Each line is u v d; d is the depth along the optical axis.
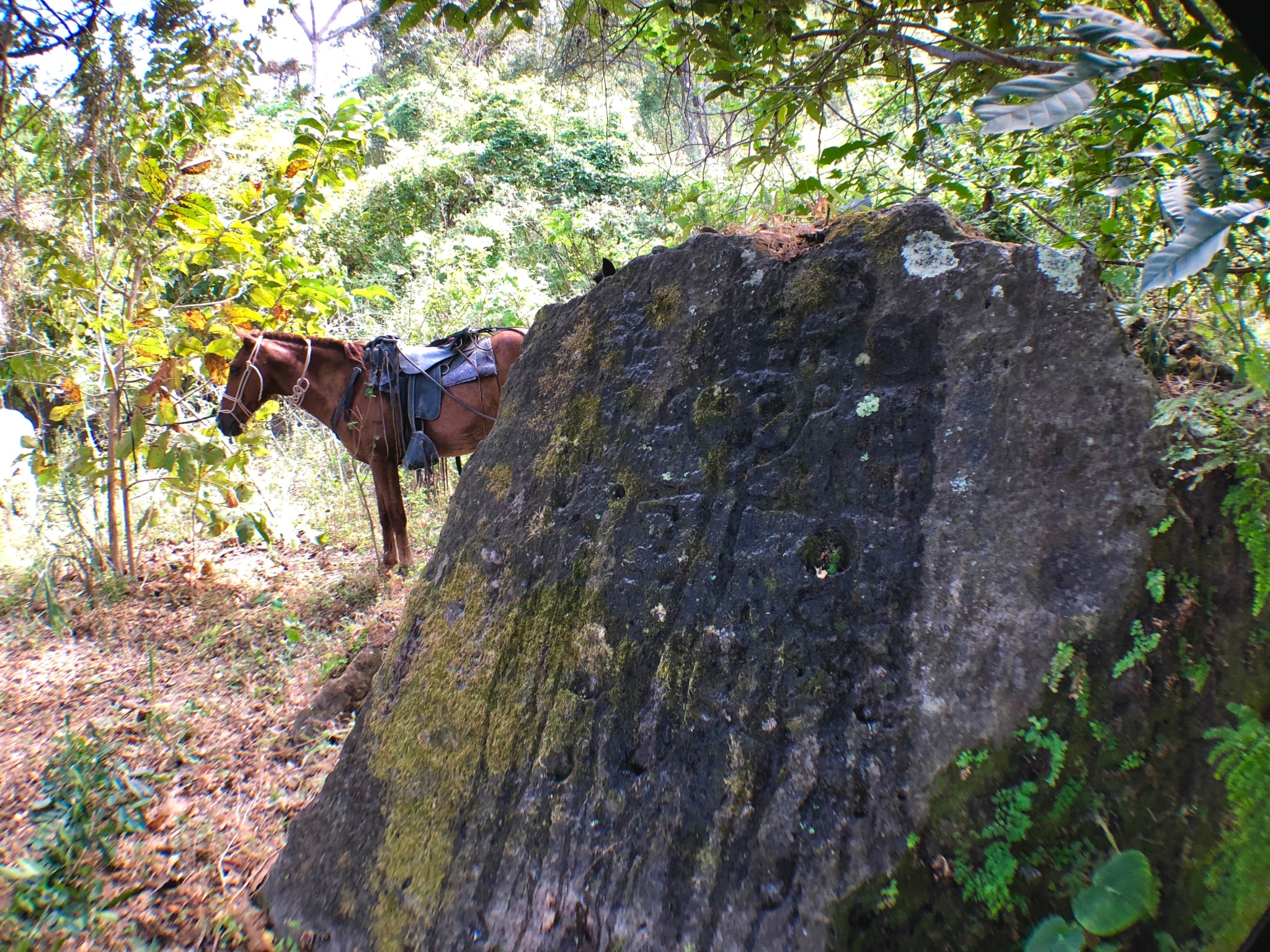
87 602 5.57
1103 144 2.44
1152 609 1.67
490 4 2.84
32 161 5.68
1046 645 1.71
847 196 3.35
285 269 6.19
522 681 2.38
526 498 2.54
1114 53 1.33
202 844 3.03
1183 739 1.68
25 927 2.60
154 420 5.96
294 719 3.90
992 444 1.85
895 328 2.01
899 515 1.95
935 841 1.76
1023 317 1.85
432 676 2.55
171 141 5.72
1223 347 1.85
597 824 2.15
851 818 1.84
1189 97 2.34
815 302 2.12
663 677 2.16
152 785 3.41
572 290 8.74
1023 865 1.72
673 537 2.25
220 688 4.28
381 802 2.53
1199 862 1.66
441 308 8.68
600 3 3.28
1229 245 1.70
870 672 1.90
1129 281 2.09
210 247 5.98
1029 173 2.87
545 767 2.26
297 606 5.30
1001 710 1.73
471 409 5.37
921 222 2.01
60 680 4.49
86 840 2.98
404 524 5.72
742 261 2.25
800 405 2.12
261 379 5.55
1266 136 1.59
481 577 2.55
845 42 3.10
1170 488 1.69
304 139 5.75
